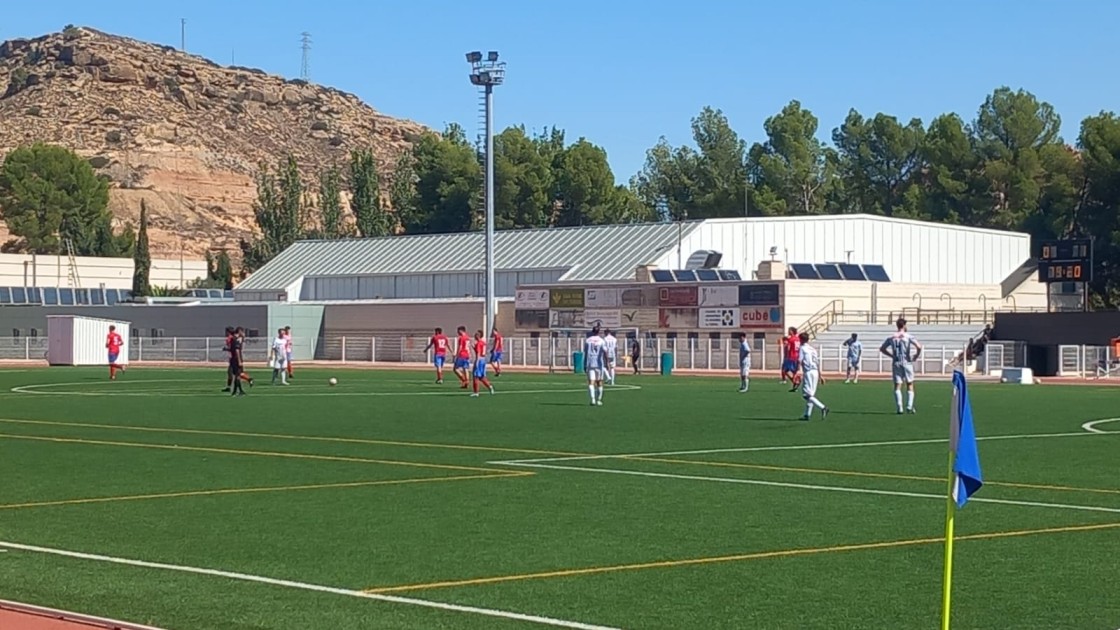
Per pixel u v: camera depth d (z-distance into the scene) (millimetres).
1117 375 64938
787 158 132750
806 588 12320
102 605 11578
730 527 15789
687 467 22141
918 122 136250
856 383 55594
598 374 39000
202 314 90312
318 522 16219
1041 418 33906
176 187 194750
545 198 131375
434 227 134875
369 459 23422
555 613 11305
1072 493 18828
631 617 11172
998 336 71062
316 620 11023
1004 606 11578
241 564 13500
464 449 25203
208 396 43938
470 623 10930
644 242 87812
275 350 53812
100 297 108000
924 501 18000
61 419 33219
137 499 18234
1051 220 108812
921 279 93625
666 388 50156
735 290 75688
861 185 137125
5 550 14273
